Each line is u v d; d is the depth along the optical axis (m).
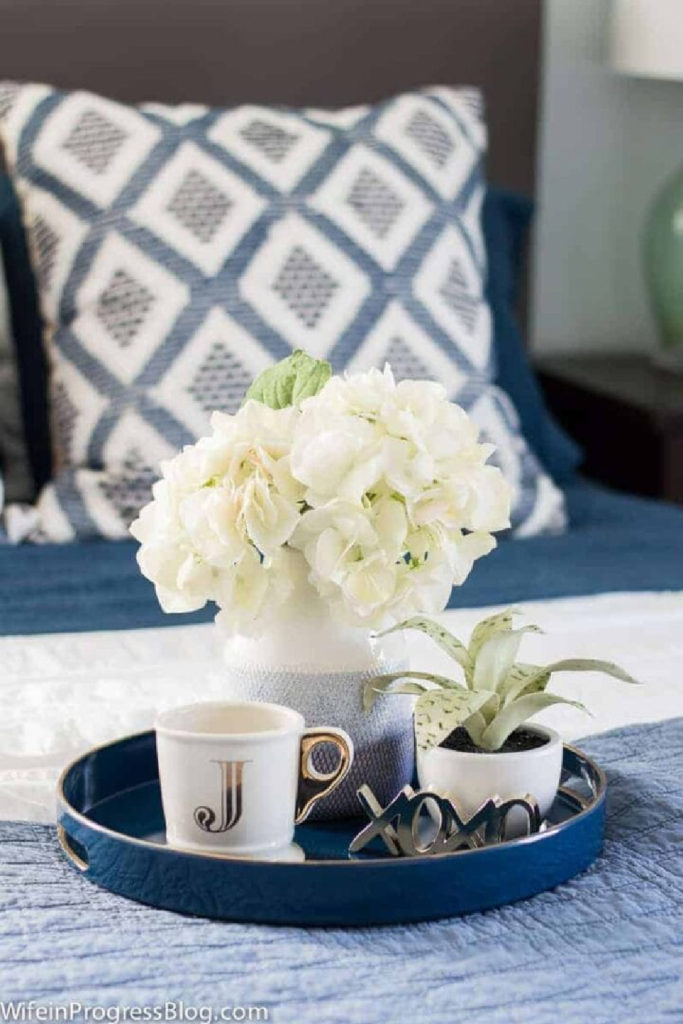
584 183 3.31
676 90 3.31
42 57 2.75
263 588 1.11
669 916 1.03
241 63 2.86
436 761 1.12
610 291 3.38
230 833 1.07
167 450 2.13
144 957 0.96
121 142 2.24
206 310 2.16
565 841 1.07
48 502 2.18
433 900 1.02
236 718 1.11
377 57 2.93
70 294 2.21
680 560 2.12
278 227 2.21
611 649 1.68
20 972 0.94
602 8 3.22
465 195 2.39
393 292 2.23
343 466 1.08
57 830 1.18
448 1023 0.88
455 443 1.11
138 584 1.95
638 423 2.82
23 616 1.82
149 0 2.79
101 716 1.43
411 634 1.67
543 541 2.22
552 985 0.93
